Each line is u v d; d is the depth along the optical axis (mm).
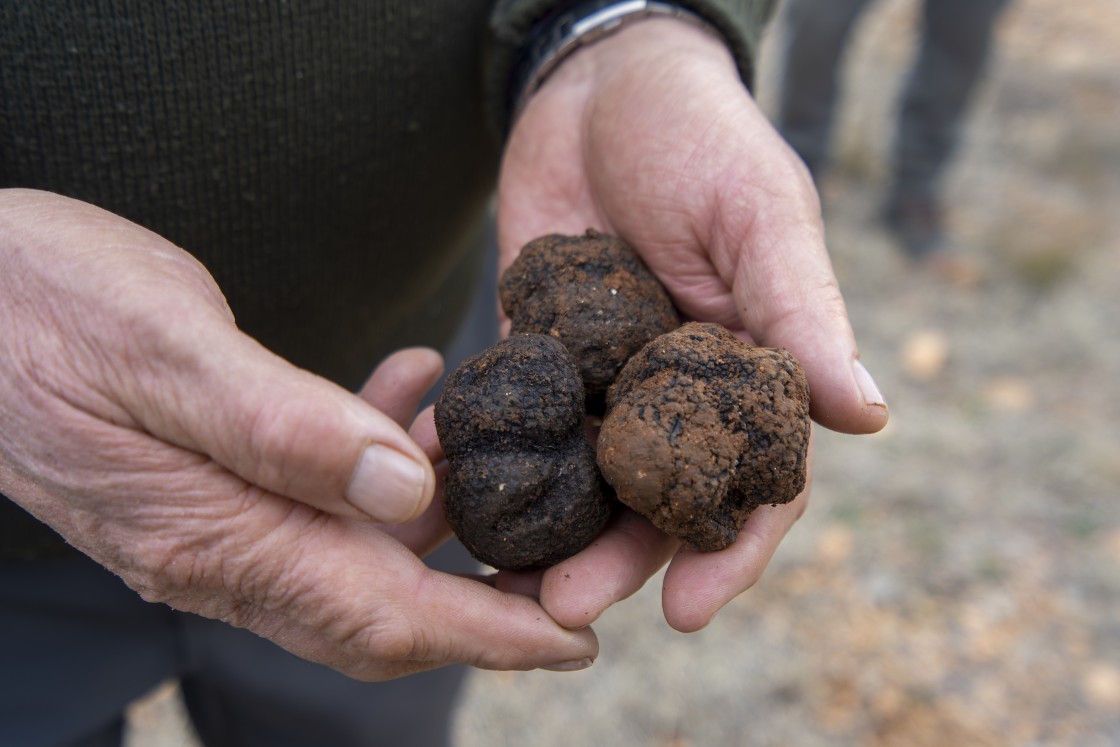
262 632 234
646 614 497
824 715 442
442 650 230
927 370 646
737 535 243
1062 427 588
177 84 258
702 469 228
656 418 232
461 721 463
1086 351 653
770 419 233
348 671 242
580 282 277
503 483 241
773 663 466
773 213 258
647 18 314
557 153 320
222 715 363
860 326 696
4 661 302
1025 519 527
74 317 198
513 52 322
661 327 276
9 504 272
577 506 244
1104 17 1157
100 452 202
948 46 730
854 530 525
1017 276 730
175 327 194
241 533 211
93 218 215
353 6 270
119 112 256
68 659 312
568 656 240
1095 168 870
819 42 768
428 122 306
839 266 763
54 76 247
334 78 277
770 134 273
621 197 293
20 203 214
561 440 251
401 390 275
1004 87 1021
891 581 497
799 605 491
